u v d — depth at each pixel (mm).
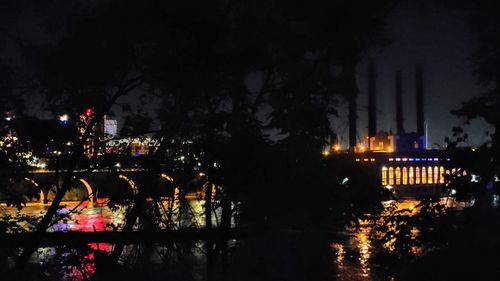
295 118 4727
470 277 4906
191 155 5156
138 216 5715
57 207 6000
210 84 4973
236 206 4793
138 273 5371
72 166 6020
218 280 5043
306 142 4727
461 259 4949
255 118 4949
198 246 5449
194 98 5176
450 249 5023
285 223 4781
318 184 4605
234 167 4648
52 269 5484
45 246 5734
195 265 5508
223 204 5020
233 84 4984
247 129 4770
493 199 5094
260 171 4594
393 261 5172
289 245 4863
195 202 5680
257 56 4750
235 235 5020
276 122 4820
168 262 5531
